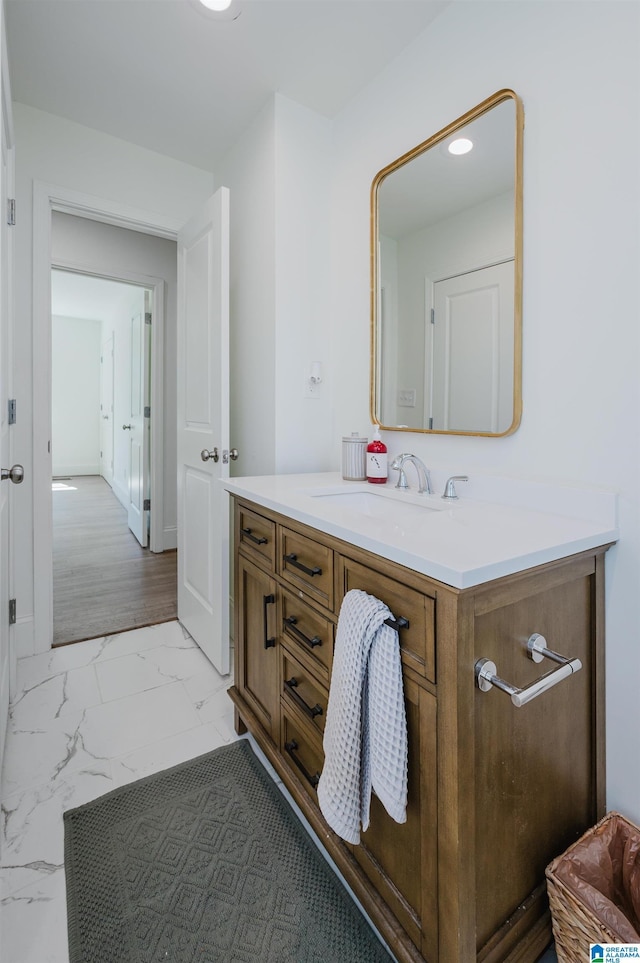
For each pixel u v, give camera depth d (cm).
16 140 196
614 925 79
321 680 109
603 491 106
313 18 149
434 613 76
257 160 199
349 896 105
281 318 188
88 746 152
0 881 106
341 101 189
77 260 321
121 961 91
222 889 106
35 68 175
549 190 116
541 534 95
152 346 366
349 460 169
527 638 85
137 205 225
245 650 154
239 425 221
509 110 125
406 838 86
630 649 103
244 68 173
